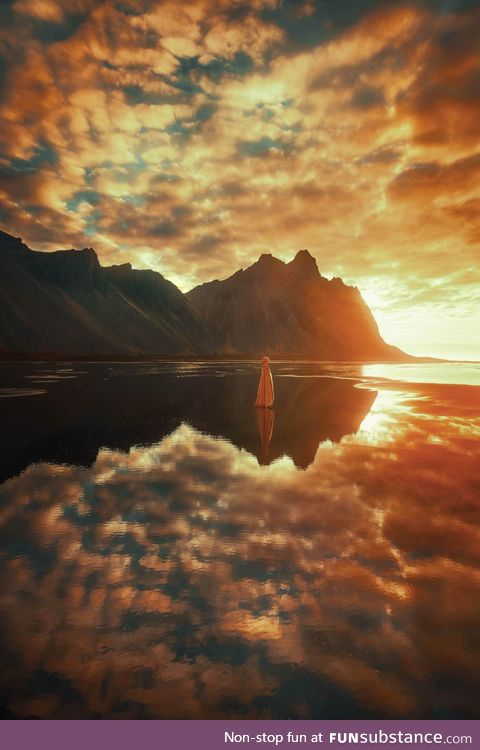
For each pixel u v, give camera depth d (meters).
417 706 2.87
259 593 4.21
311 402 22.70
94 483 7.87
